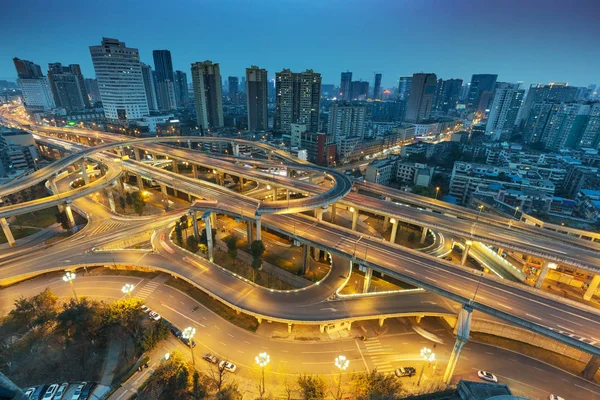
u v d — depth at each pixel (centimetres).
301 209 11294
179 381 6078
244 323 8244
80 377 6544
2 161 19962
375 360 7338
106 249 10988
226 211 11662
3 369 6581
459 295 7494
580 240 11031
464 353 7612
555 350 7675
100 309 7594
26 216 14638
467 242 10838
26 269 9800
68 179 18800
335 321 7744
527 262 10850
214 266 10000
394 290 9175
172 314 8462
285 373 6912
